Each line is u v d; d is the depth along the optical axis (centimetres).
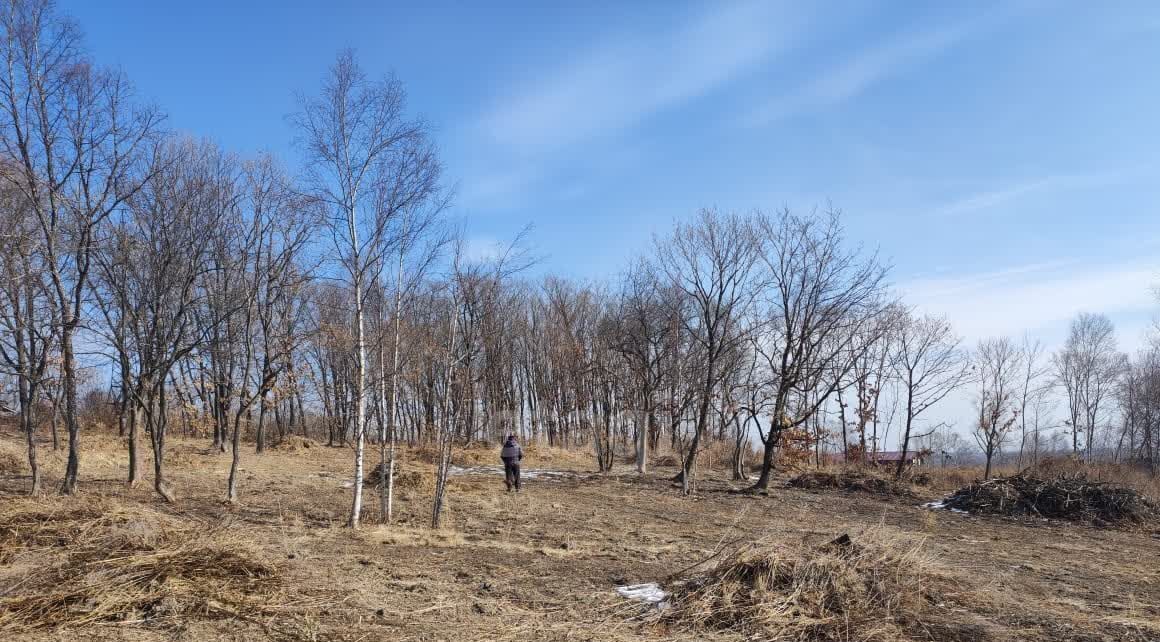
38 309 1355
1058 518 1669
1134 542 1388
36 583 655
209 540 762
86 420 3259
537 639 609
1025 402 3133
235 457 1404
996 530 1494
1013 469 2861
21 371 1273
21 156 1184
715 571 746
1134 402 4344
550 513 1480
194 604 630
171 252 1416
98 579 660
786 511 1694
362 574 805
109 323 1352
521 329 4222
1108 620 716
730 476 2755
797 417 2280
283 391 1413
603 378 3328
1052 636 656
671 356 2814
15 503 988
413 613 666
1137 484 2262
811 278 2052
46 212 1254
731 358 2498
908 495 2083
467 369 1316
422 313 1329
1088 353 4712
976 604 750
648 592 754
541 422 4697
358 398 1166
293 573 766
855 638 625
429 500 1566
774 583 718
